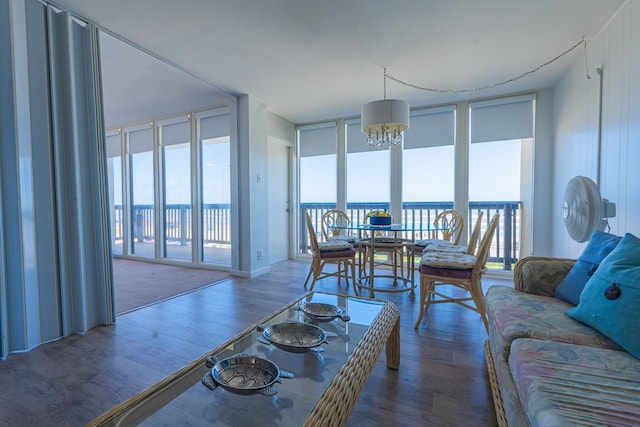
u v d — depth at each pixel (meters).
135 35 2.52
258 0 2.08
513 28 2.39
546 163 3.64
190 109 4.52
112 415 0.87
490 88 3.63
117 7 2.16
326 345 1.36
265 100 4.11
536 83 3.49
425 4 2.11
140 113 4.70
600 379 0.92
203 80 3.42
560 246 3.34
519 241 4.12
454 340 2.12
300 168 5.31
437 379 1.65
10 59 1.93
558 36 2.51
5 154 1.93
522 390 0.96
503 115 3.87
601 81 2.41
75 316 2.25
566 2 2.08
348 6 2.14
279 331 1.45
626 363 1.00
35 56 2.06
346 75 3.28
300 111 4.59
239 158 4.01
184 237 4.78
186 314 2.62
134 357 1.89
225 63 3.01
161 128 4.90
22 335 1.97
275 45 2.67
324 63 3.01
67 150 2.24
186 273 4.20
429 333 2.24
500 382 1.28
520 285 1.81
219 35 2.51
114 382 1.63
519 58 2.89
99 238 2.39
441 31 2.44
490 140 3.94
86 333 2.25
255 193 4.09
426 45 2.67
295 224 5.29
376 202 4.75
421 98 3.98
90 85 2.35
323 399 0.97
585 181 1.92
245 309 2.74
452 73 3.22
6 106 1.93
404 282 3.46
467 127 4.06
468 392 1.54
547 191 3.64
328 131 5.03
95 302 2.38
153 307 2.80
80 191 2.30
